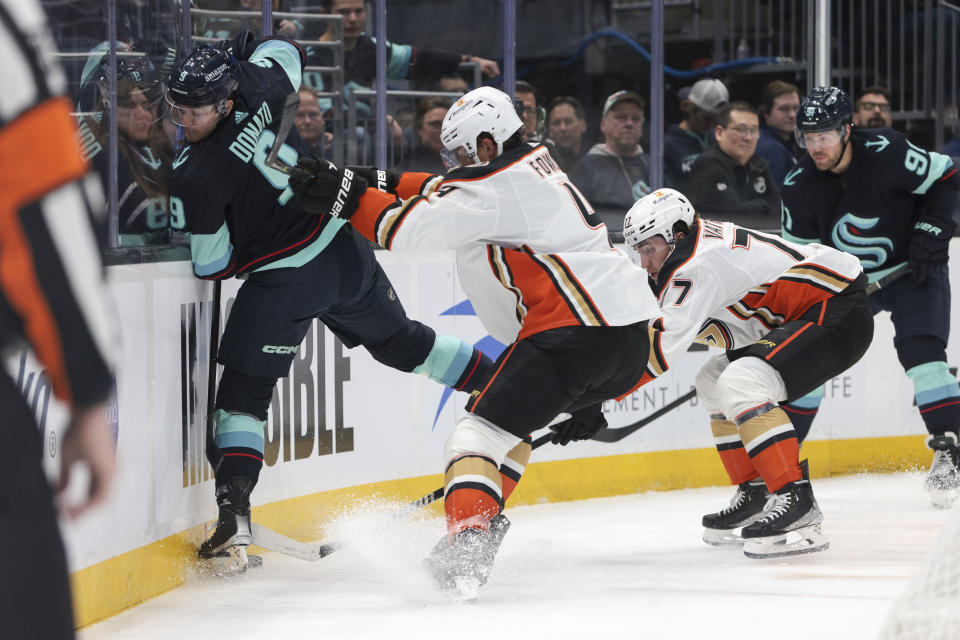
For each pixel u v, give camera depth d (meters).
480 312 9.95
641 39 21.25
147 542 9.74
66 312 3.50
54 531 3.71
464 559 9.25
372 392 13.05
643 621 8.55
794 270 11.30
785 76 20.16
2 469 3.61
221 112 10.02
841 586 9.62
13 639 3.60
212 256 10.38
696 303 10.74
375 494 13.12
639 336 9.77
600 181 16.77
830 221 14.31
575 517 13.73
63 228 3.50
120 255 9.34
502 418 9.39
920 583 4.87
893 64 20.48
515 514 13.98
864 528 12.41
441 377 12.07
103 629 8.78
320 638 8.34
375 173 10.12
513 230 9.32
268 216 10.45
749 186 16.80
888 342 16.64
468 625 8.58
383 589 10.02
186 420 10.39
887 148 13.77
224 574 10.48
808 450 16.28
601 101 21.25
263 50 10.77
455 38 22.23
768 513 10.94
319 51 16.50
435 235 9.26
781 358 11.02
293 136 10.76
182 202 10.14
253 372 10.72
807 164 14.32
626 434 15.27
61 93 3.59
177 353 10.23
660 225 10.99
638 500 14.91
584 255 9.44
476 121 9.48
